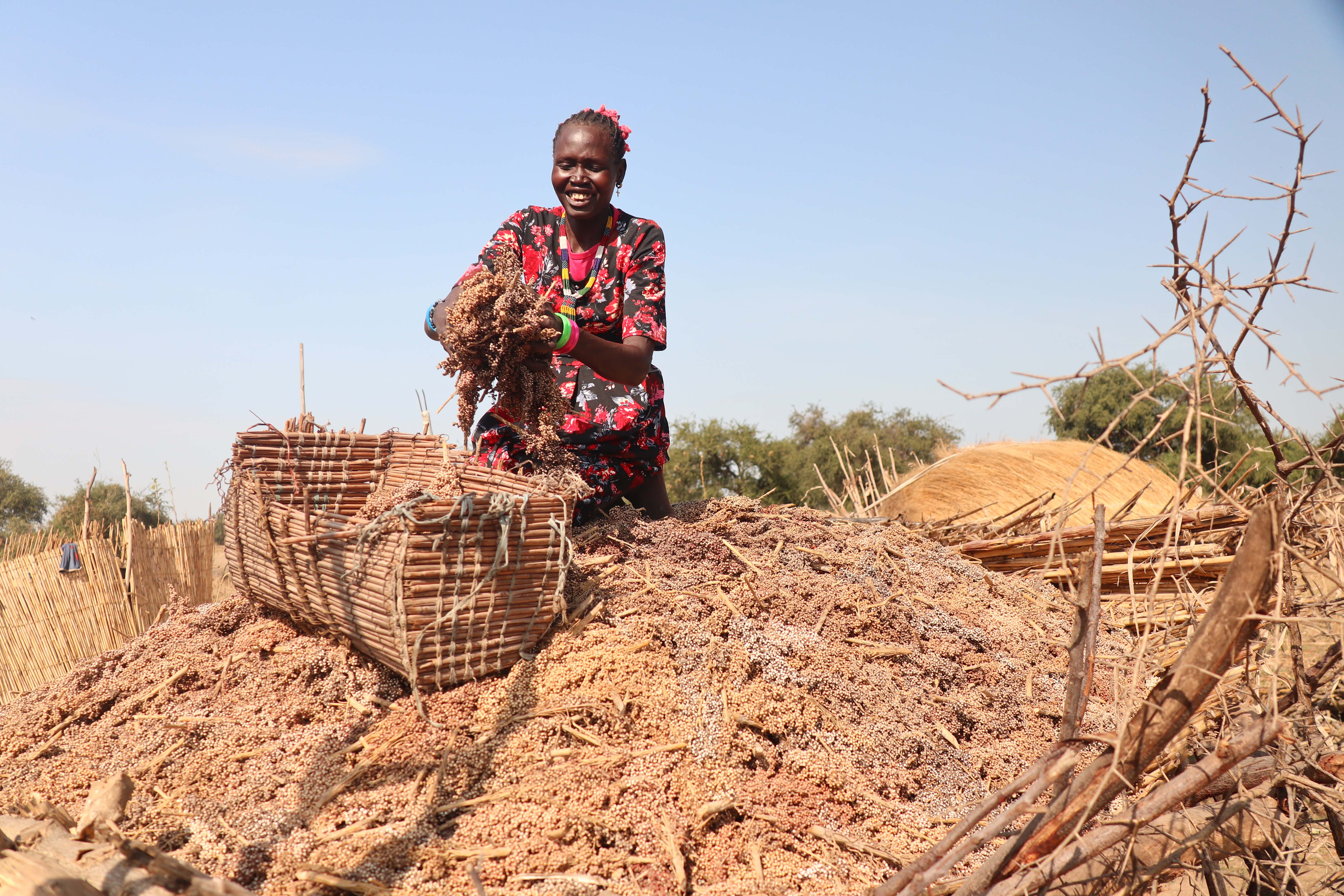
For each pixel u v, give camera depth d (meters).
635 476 4.20
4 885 1.80
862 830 2.56
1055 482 7.36
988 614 4.11
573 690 2.79
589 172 3.95
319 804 2.38
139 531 6.03
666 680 2.87
